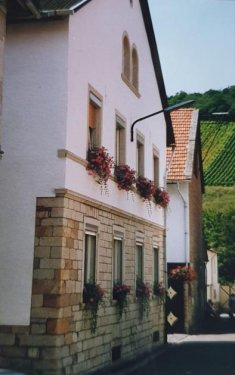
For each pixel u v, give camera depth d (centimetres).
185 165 2689
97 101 1418
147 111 1984
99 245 1381
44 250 1152
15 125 1212
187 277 2516
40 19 1224
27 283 1147
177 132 2941
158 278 2055
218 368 1480
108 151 1502
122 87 1662
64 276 1153
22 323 1132
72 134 1225
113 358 1464
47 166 1184
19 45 1241
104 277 1410
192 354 1802
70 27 1236
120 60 1648
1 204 1188
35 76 1223
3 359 1126
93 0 1397
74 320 1195
